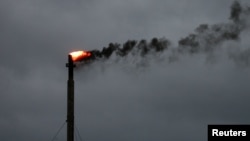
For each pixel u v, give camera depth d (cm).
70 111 2684
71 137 2666
